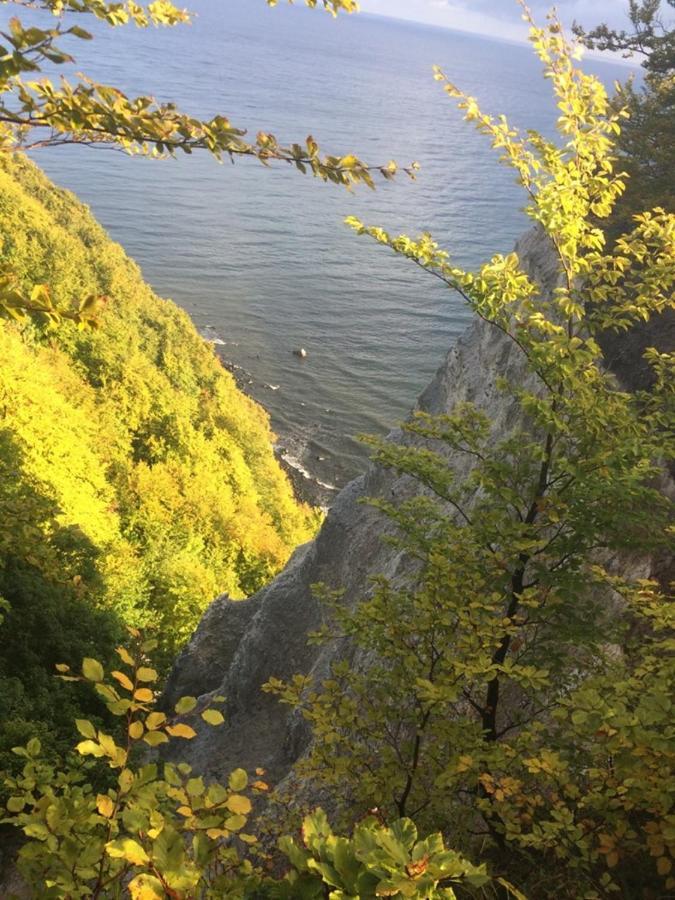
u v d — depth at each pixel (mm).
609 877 5469
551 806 6680
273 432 84250
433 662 7277
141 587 33219
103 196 166875
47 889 3285
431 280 146125
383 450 9484
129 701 3617
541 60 7922
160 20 4973
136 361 60719
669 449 8133
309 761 7020
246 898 4582
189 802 3686
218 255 143250
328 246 160875
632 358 13375
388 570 18250
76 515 33281
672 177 16906
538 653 8266
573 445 8461
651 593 7082
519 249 20578
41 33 3514
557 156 7898
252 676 20688
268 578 47250
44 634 21391
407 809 7133
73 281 69062
